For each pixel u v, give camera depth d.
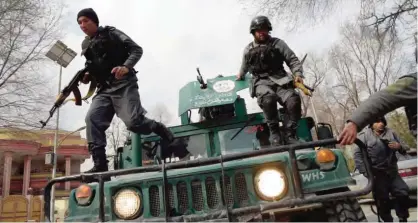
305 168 2.44
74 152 36.81
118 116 3.24
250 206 2.32
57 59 15.43
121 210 2.50
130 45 3.22
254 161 2.52
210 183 2.60
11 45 14.97
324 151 2.43
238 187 2.54
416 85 1.60
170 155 4.46
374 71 23.22
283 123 3.61
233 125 4.43
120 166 4.28
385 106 1.63
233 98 4.47
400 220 4.34
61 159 38.41
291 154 2.25
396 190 4.30
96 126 3.17
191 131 4.48
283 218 2.47
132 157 4.15
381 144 4.33
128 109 3.16
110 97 3.25
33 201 21.59
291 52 3.47
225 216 2.34
